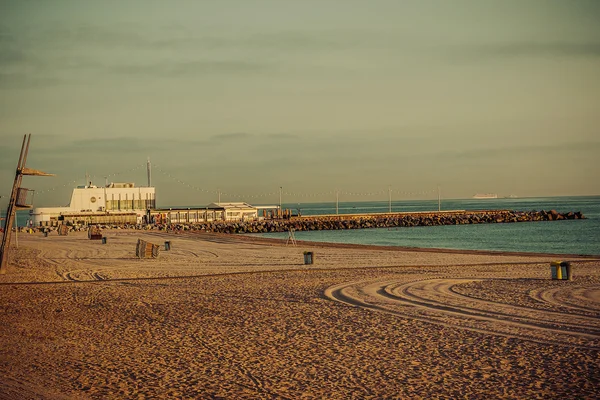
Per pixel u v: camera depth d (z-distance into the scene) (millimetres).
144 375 13617
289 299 24500
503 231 108062
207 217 142625
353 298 24406
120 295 26125
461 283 28891
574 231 104438
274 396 12094
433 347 15797
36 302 24172
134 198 137875
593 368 13523
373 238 94312
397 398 11883
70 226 114062
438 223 138500
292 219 147375
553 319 19172
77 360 14945
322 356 15141
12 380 13250
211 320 20078
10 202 35062
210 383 12984
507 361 14273
